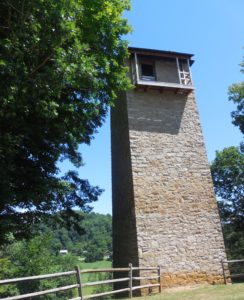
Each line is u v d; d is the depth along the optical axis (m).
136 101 16.30
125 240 15.27
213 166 27.80
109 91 12.20
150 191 14.90
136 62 16.55
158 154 15.65
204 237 14.91
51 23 8.72
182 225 14.80
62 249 60.41
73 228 14.95
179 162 15.81
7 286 22.66
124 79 12.44
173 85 16.61
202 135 16.66
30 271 25.31
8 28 8.84
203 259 14.54
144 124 15.98
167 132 16.19
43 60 9.68
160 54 17.14
